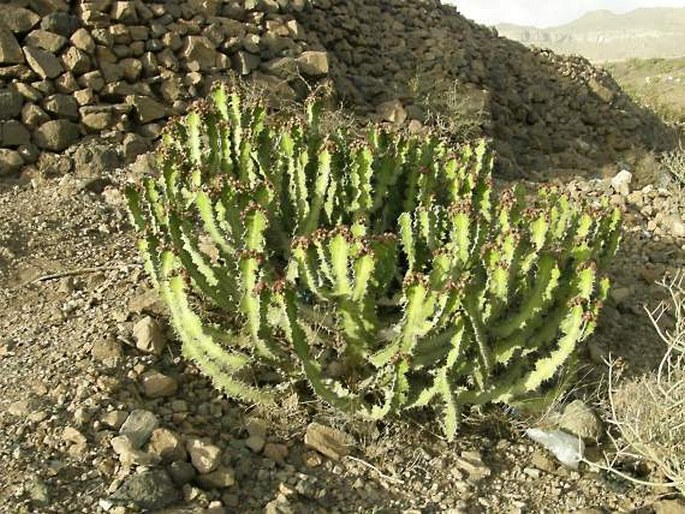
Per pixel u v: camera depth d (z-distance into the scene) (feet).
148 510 5.41
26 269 8.75
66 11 12.73
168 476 5.69
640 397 6.84
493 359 6.79
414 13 20.30
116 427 6.09
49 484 5.48
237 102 8.91
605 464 6.68
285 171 8.31
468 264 7.21
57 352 7.00
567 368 7.05
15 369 6.77
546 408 6.95
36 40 12.24
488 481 6.43
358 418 6.62
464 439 6.81
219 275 7.16
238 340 6.80
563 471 6.63
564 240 8.27
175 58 13.50
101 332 7.26
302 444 6.44
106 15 12.89
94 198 10.70
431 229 7.48
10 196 10.63
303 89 14.89
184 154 8.73
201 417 6.53
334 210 8.15
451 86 17.12
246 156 8.36
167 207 7.23
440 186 8.79
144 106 12.66
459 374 6.57
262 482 5.99
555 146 19.07
